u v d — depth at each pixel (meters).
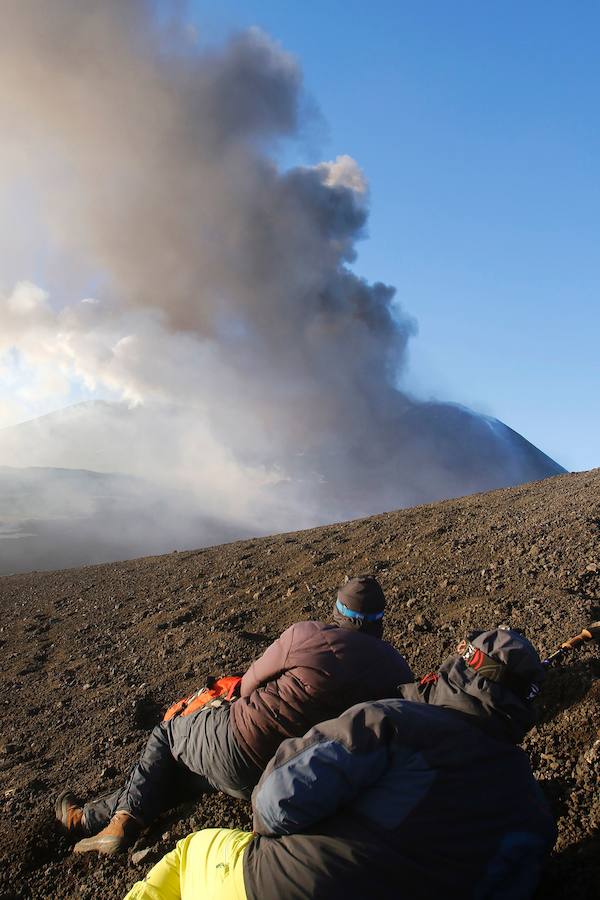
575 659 4.20
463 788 2.33
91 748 5.11
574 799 3.15
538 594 5.71
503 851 2.30
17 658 8.33
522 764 2.48
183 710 3.73
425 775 2.32
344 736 2.36
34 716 6.09
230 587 9.27
